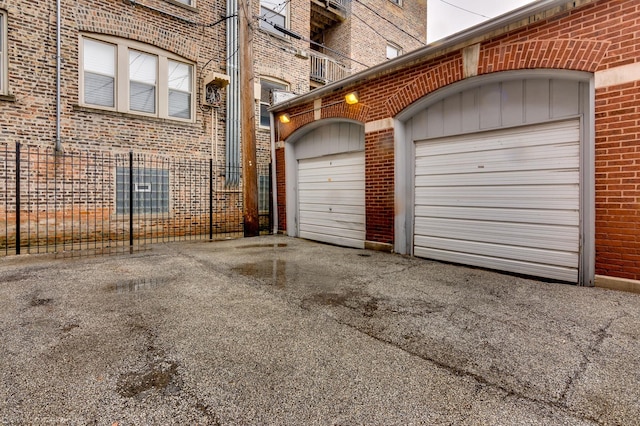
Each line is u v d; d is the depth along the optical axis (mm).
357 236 7418
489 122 5195
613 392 1938
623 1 3789
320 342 2584
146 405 1795
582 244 4309
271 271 4926
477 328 2865
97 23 7676
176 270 4938
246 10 8492
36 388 1939
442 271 5035
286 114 8875
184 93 9234
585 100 4270
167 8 8695
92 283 4199
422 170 6164
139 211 8406
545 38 4355
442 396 1903
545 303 3518
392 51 16047
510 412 1762
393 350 2461
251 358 2324
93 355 2346
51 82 7180
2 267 5070
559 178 4516
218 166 9742
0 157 6688
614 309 3305
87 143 7645
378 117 6566
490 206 5223
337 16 14000
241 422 1671
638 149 3727
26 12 6883
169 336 2668
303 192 9023
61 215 7367
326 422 1677
